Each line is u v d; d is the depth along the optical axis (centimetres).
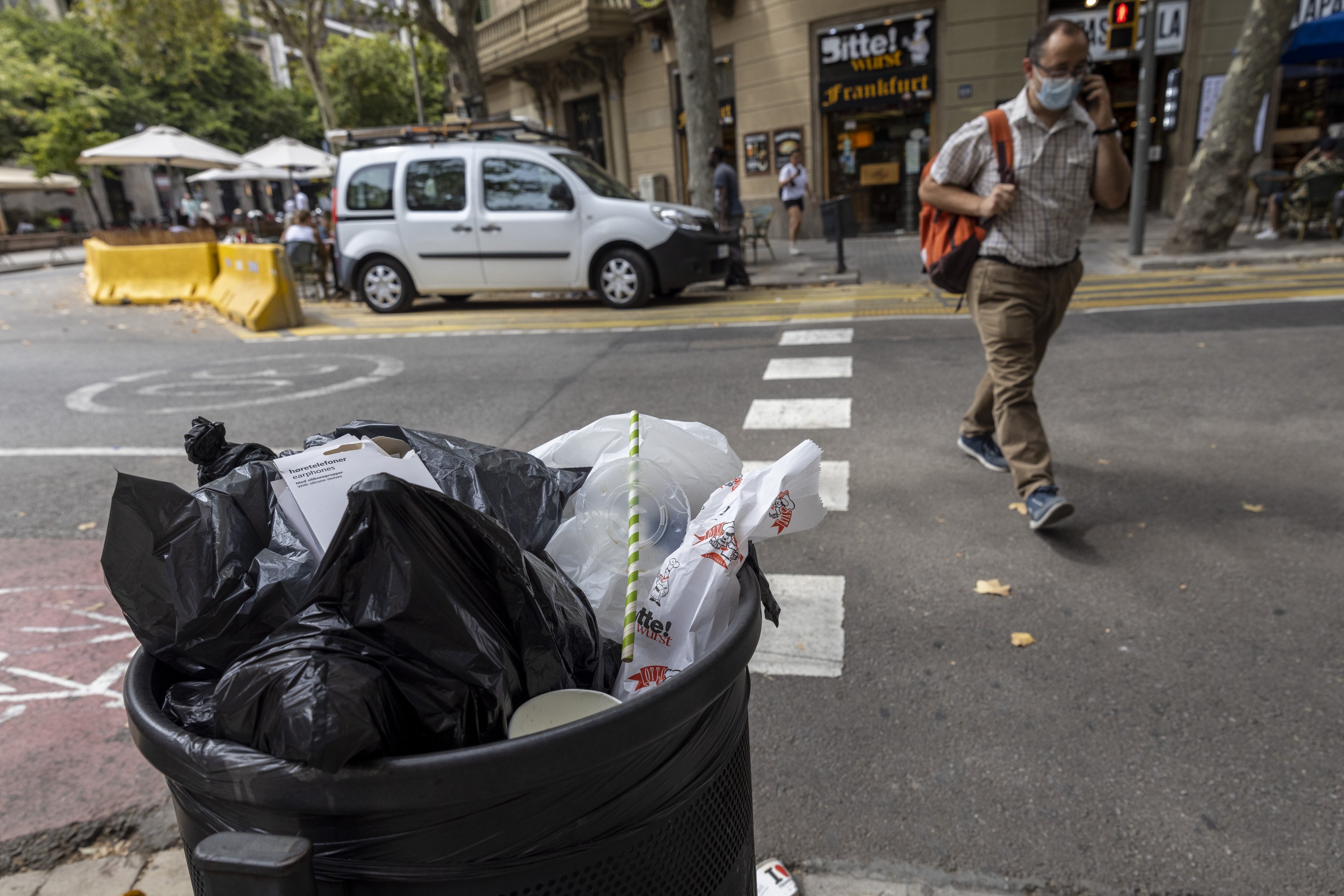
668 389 645
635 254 1016
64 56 3916
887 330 804
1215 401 536
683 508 138
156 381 775
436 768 83
